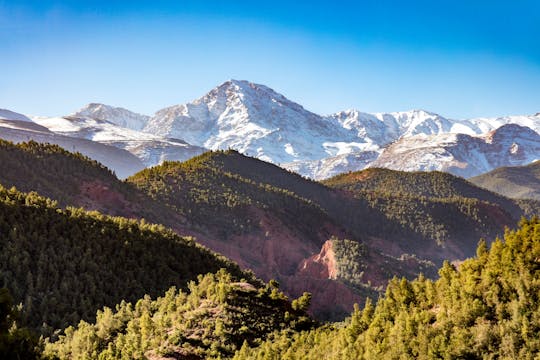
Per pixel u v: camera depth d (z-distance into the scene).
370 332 46.25
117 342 53.97
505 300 42.22
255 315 57.41
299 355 47.50
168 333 54.41
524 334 39.00
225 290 59.69
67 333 58.72
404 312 46.03
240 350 50.38
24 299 65.50
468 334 40.84
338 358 45.16
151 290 75.00
